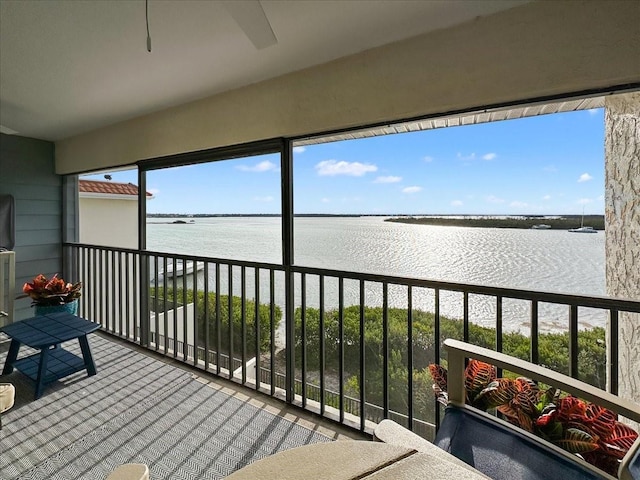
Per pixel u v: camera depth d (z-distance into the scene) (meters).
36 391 2.42
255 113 2.63
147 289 3.50
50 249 4.42
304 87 2.38
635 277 1.78
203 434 2.06
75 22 1.84
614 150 1.98
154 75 2.50
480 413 1.34
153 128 3.34
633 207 1.80
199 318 3.92
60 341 2.48
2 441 1.97
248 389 2.62
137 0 1.65
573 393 1.10
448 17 1.80
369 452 0.92
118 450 1.91
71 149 4.23
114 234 6.14
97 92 2.82
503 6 1.71
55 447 1.92
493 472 1.06
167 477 1.72
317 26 1.87
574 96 1.68
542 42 1.65
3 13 1.75
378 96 2.09
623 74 1.51
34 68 2.39
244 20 1.55
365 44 2.06
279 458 0.88
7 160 4.05
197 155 3.10
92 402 2.39
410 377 2.00
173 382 2.71
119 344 3.53
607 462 1.16
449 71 1.88
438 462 0.89
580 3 1.57
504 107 1.85
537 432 1.26
